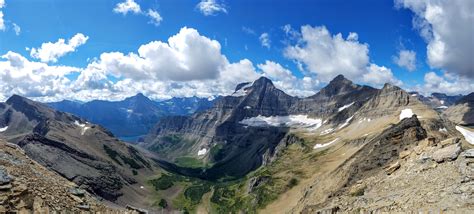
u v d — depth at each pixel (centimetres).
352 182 12700
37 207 3503
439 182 5006
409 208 4594
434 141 6462
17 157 4753
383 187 6072
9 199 3297
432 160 5769
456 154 5441
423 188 5069
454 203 4234
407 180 5719
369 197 5934
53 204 3844
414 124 13375
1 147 4897
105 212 4441
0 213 3084
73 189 4575
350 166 15762
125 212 4822
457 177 4881
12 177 3638
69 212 3881
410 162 6306
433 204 4412
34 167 4694
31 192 3612
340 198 7575
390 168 6675
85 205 4266
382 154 12925
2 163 4216
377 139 17812
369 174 12044
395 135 13350
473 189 4375
